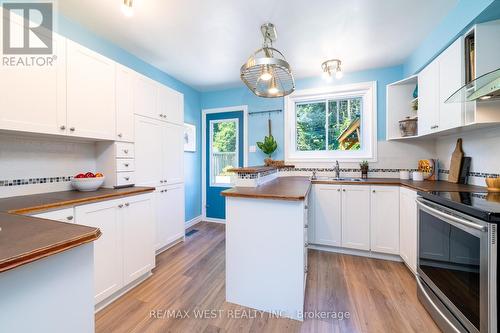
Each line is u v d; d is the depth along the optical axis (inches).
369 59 111.4
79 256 32.8
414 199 81.2
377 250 101.3
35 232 32.9
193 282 81.7
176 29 85.4
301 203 62.4
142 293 74.9
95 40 88.4
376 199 101.3
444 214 54.9
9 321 25.9
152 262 86.1
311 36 90.3
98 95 77.9
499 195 60.5
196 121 158.9
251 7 72.7
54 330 29.9
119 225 72.8
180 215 120.4
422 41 94.5
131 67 105.3
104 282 67.5
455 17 71.4
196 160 159.0
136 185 93.1
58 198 63.0
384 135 121.1
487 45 62.9
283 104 142.2
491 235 42.1
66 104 68.3
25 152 69.8
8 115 56.4
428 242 65.0
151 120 101.3
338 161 129.0
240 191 70.9
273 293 65.5
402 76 117.3
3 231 33.2
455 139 94.4
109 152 85.8
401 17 78.5
